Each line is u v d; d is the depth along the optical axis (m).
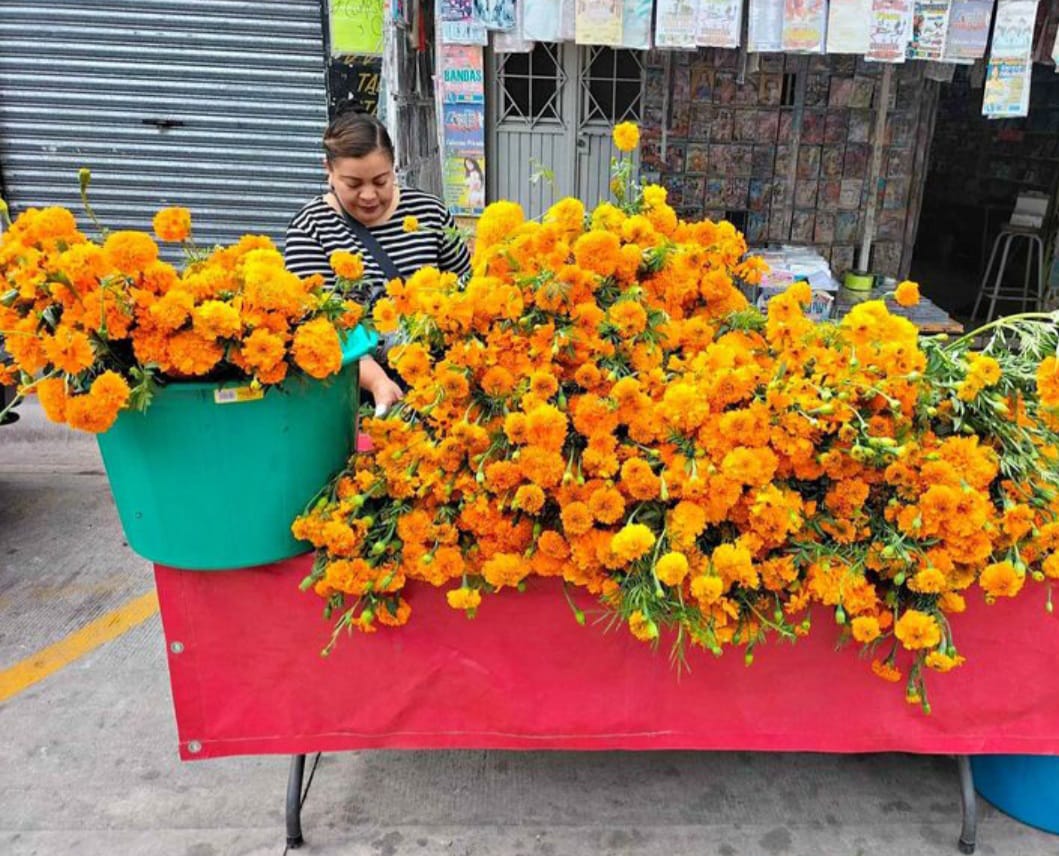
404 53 3.68
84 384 1.30
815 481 1.54
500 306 1.44
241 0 4.30
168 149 4.59
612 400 1.40
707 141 4.53
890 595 1.53
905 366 1.45
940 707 1.72
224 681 1.68
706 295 1.59
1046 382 1.46
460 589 1.46
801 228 4.71
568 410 1.45
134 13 4.34
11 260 1.28
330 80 4.38
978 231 7.40
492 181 4.55
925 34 3.20
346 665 1.67
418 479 1.48
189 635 1.64
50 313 1.27
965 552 1.43
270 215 4.74
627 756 2.28
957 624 1.66
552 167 4.53
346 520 1.49
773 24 3.14
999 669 1.70
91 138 4.56
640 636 1.40
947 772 2.21
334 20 3.74
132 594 3.04
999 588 1.44
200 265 1.43
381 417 1.67
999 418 1.54
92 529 3.49
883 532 1.49
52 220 1.32
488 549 1.47
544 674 1.69
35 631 2.82
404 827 2.04
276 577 1.60
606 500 1.37
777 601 1.50
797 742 1.74
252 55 4.41
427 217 2.45
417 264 2.40
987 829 2.02
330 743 1.73
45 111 4.50
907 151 4.59
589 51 4.34
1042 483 1.53
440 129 3.54
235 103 4.50
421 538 1.47
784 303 1.57
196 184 4.66
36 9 4.32
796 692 1.71
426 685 1.69
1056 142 6.51
